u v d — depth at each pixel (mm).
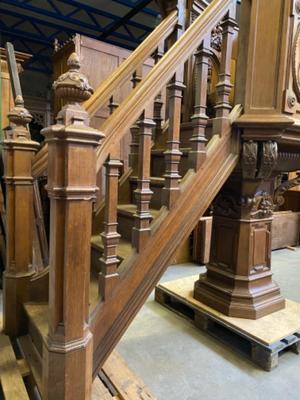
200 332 2232
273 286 2283
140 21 6312
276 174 2242
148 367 1824
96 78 3650
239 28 1709
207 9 1567
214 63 2465
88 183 1105
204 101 1562
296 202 5574
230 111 1701
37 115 8695
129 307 1397
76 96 1072
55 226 1090
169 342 2098
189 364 1865
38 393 1362
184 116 2457
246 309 2107
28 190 1765
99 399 1421
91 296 1528
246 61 1686
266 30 1631
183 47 1480
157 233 1456
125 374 1649
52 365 1114
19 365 1468
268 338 1861
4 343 1642
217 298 2229
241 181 2039
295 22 1621
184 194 1522
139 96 1372
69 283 1104
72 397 1137
